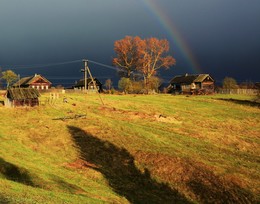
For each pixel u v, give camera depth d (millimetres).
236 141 52875
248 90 131250
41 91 119688
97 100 91750
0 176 32156
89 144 48750
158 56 139625
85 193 30797
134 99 99500
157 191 35375
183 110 80188
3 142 46156
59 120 62094
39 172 35156
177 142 50500
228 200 33500
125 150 46219
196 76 139125
